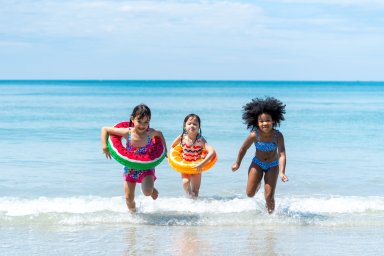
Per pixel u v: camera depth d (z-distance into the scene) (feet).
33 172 36.88
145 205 26.55
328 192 31.40
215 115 97.71
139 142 25.29
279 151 25.68
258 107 25.49
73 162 41.14
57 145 51.37
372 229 22.94
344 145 53.67
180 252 19.40
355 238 21.52
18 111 106.63
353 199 28.78
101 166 39.45
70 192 30.66
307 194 30.68
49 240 20.66
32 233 21.58
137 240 20.84
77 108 121.19
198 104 144.66
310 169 39.09
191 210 25.80
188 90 340.39
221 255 19.13
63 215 24.23
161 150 25.50
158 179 34.88
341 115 102.17
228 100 174.60
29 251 19.29
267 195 25.22
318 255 19.29
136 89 368.89
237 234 21.90
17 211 24.80
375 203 27.71
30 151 46.96
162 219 24.00
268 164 25.94
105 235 21.47
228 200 28.81
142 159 24.59
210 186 32.86
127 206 25.17
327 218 24.59
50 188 31.65
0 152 46.24
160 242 20.61
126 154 24.61
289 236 21.68
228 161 42.32
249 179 26.09
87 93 260.42
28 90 328.49
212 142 55.01
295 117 96.27
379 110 120.98
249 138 26.09
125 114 100.22
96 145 51.49
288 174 36.96
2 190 30.96
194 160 30.30
